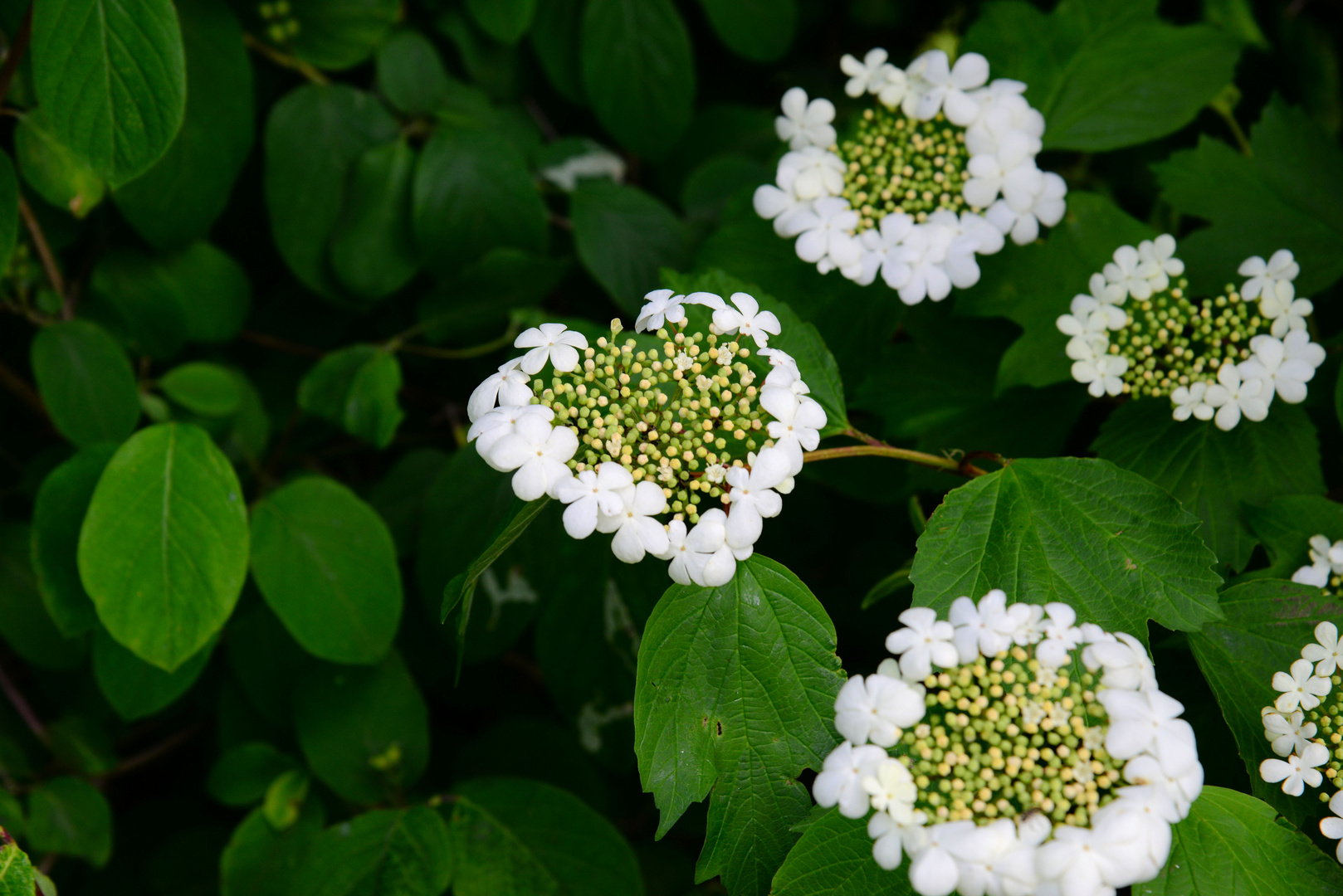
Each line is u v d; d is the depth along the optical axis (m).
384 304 0.82
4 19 0.71
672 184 0.84
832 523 0.78
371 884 0.70
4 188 0.68
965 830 0.57
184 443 0.68
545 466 0.59
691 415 0.61
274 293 0.83
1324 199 0.71
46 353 0.73
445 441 0.83
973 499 0.62
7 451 0.81
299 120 0.76
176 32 0.65
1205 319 0.66
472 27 0.80
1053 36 0.72
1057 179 0.67
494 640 0.75
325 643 0.71
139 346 0.77
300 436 0.82
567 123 0.84
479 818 0.72
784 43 0.81
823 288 0.70
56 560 0.69
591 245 0.77
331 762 0.74
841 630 0.76
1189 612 0.60
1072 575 0.61
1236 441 0.66
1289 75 0.80
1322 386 0.68
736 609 0.61
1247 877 0.59
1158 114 0.71
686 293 0.65
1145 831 0.56
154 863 0.80
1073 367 0.67
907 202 0.67
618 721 0.74
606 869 0.71
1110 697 0.58
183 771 0.90
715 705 0.61
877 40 0.91
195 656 0.72
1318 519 0.64
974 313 0.69
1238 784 0.64
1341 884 0.59
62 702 0.79
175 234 0.74
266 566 0.71
